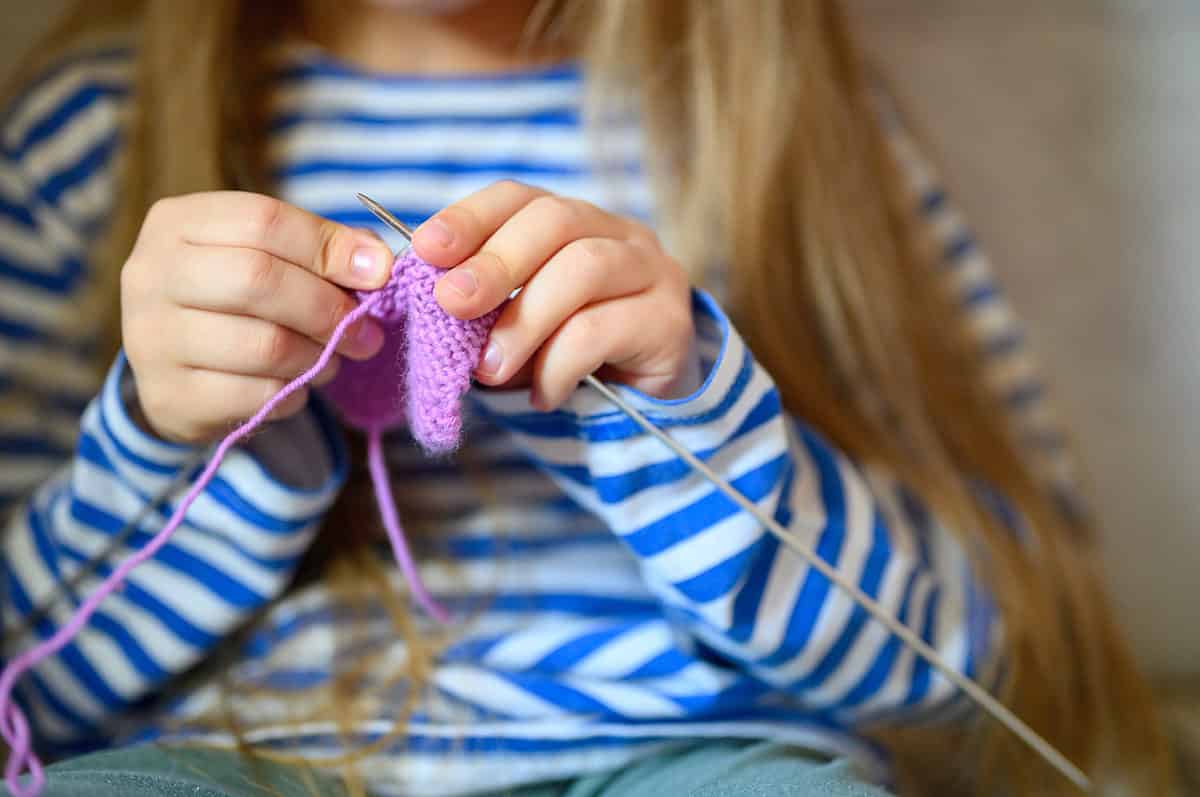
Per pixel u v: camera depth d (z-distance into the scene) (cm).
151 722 59
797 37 68
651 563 55
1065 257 79
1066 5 78
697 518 54
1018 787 67
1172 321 78
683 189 65
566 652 59
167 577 58
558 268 50
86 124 68
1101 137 78
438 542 61
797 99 67
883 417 68
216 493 56
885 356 68
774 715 60
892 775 63
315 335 50
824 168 68
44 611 59
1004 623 64
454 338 49
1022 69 78
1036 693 66
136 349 52
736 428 53
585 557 62
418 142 65
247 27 68
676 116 66
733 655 58
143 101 67
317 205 64
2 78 73
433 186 64
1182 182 78
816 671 57
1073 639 69
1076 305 79
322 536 61
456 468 62
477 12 67
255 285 50
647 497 54
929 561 63
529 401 54
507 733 57
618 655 58
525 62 68
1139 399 79
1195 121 78
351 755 56
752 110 66
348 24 68
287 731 56
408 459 62
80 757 53
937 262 74
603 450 53
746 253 65
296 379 50
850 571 58
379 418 54
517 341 50
